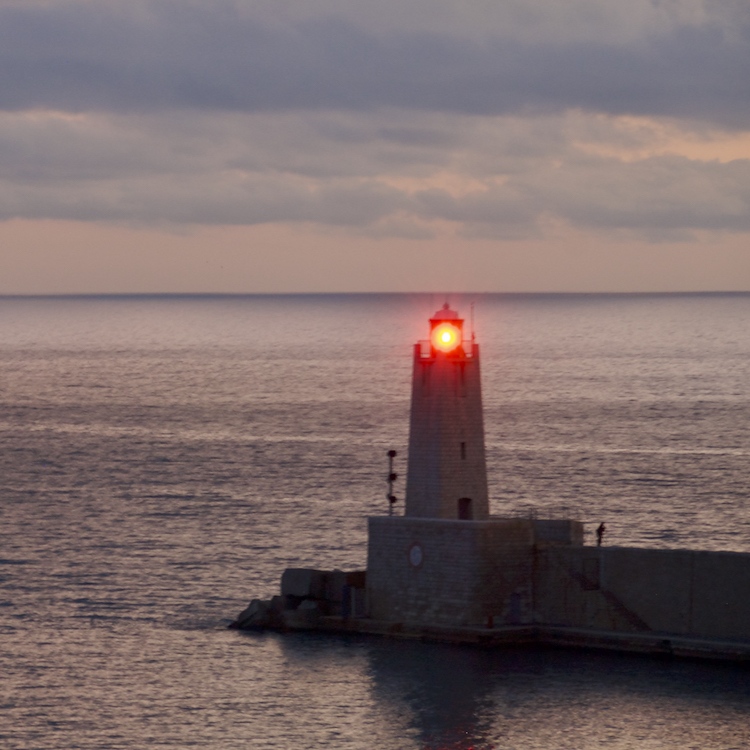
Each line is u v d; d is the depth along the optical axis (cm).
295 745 13300
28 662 15612
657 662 15112
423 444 16288
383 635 16225
